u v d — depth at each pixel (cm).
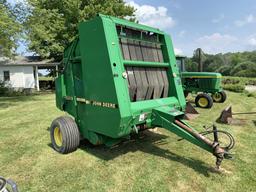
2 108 1126
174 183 352
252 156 451
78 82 465
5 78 2198
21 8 1463
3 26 1227
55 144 484
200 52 1176
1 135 608
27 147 511
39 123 748
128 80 412
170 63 486
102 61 380
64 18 2212
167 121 405
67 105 518
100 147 496
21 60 2356
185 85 1160
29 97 1652
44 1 2220
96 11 2189
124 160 432
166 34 491
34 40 1545
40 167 409
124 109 370
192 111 845
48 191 336
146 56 450
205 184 348
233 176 372
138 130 429
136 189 338
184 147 494
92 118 424
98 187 344
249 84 2830
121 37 405
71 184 353
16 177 375
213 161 425
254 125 689
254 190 334
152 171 389
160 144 512
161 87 473
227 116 719
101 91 392
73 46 468
